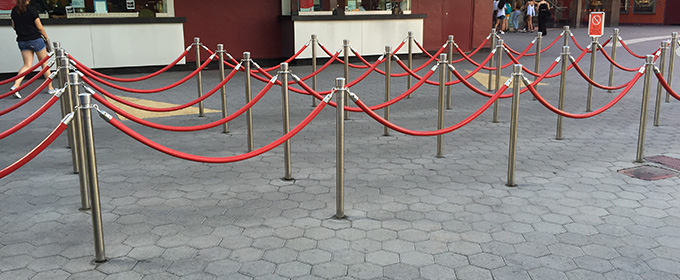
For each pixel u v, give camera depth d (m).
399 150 6.51
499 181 5.32
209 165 5.92
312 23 14.73
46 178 5.48
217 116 8.49
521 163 5.93
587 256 3.73
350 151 6.46
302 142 6.89
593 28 15.75
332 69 14.22
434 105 9.36
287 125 5.32
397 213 4.52
